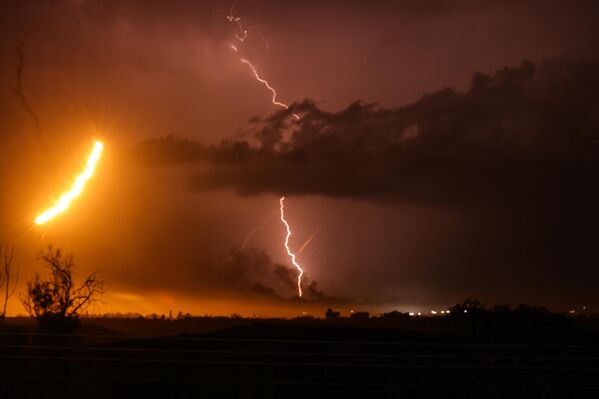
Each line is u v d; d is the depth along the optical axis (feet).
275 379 85.71
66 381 77.25
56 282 92.02
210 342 102.06
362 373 87.40
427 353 96.53
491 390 80.53
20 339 88.43
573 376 84.74
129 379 79.56
